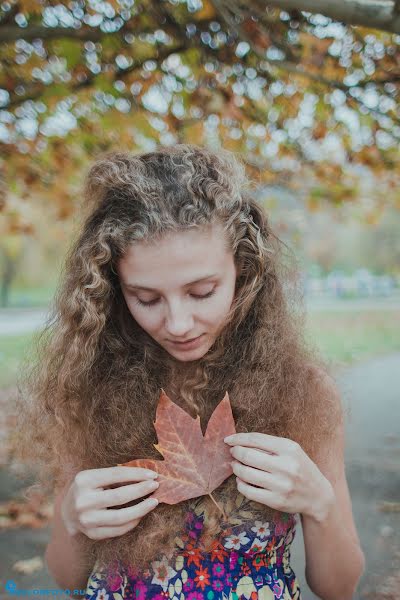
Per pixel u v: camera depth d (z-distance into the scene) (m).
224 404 0.67
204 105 2.67
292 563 1.67
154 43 2.24
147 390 0.75
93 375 0.76
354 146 2.88
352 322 9.65
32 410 0.81
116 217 0.66
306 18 2.02
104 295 0.74
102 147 2.71
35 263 17.77
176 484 0.66
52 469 0.81
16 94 2.37
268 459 0.63
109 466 0.73
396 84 2.09
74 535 0.69
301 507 0.64
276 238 0.79
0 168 2.94
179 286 0.62
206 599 0.69
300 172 3.18
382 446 2.80
